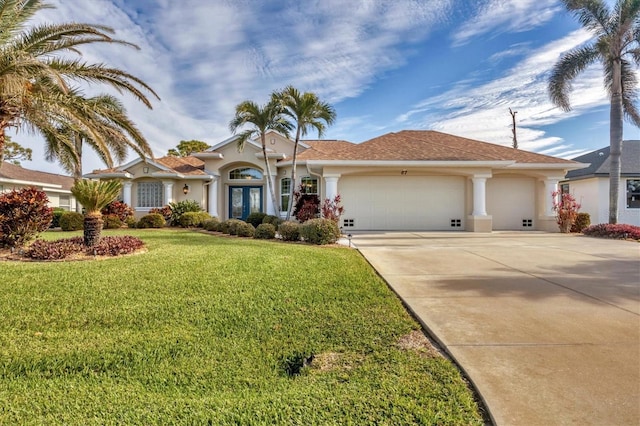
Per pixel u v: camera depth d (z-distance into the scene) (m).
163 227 19.22
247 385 3.36
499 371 3.25
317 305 5.29
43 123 10.19
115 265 7.68
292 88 16.03
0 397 3.10
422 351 3.80
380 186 18.62
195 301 5.41
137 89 11.45
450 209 18.64
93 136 9.94
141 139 11.85
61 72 10.14
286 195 20.77
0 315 4.79
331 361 3.67
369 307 5.21
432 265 8.37
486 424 2.55
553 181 18.06
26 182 25.86
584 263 8.52
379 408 2.77
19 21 9.46
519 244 12.37
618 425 2.47
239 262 8.07
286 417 2.71
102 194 9.47
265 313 5.00
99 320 4.72
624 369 3.26
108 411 2.88
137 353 3.89
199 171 21.86
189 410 2.86
